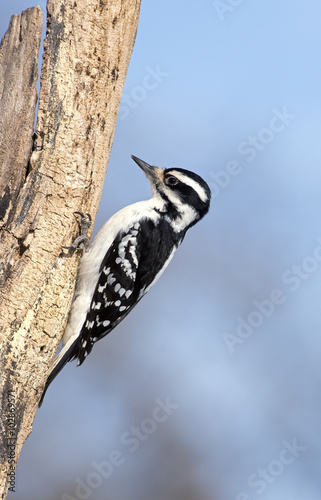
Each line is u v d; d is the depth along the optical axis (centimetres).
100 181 1061
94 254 1146
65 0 1020
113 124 1073
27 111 985
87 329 1125
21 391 955
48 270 994
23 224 973
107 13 1045
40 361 984
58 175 1005
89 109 1034
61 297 1012
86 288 1124
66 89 1015
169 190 1252
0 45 995
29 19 986
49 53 1012
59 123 1009
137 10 1089
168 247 1242
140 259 1199
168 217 1243
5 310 952
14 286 963
